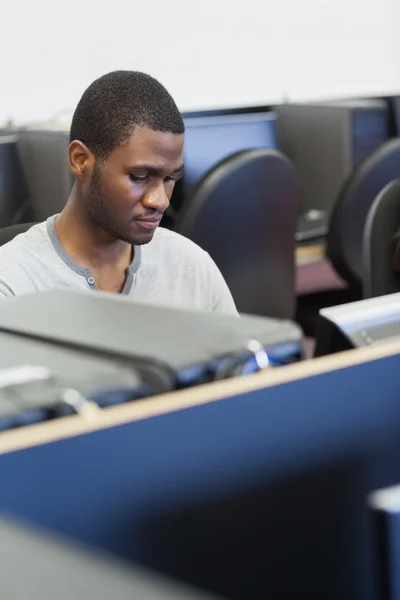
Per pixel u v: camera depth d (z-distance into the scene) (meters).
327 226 4.29
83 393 0.88
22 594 0.50
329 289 4.42
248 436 0.91
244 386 0.90
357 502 0.99
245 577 0.91
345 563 0.98
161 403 0.86
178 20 4.91
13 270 1.83
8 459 0.79
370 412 0.99
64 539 0.81
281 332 1.00
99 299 1.16
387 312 1.21
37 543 0.55
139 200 1.82
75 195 1.85
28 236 1.87
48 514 0.80
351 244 4.03
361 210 3.98
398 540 0.71
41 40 4.50
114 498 0.83
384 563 0.71
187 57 4.97
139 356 0.93
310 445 0.95
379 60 5.71
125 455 0.84
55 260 1.85
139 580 0.51
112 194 1.81
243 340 0.98
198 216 3.46
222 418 0.89
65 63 4.58
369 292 2.63
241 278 3.67
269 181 3.55
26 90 4.49
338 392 0.97
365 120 4.52
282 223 3.70
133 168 1.79
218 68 5.08
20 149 3.84
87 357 0.96
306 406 0.94
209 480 0.89
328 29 5.47
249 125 4.36
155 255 1.93
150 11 4.81
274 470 0.93
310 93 5.44
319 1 5.42
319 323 1.19
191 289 1.95
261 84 5.25
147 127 1.79
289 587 0.94
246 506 0.91
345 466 0.98
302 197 4.65
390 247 2.62
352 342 1.17
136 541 0.85
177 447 0.87
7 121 4.31
